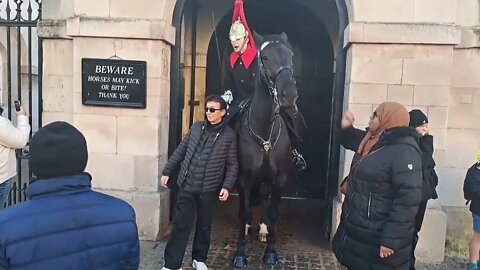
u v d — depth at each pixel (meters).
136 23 4.75
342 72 4.98
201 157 3.89
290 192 7.30
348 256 2.91
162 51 4.88
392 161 2.70
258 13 7.15
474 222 4.06
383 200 2.75
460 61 4.75
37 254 1.57
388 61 4.56
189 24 6.66
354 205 2.86
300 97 7.25
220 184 3.98
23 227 1.57
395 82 4.57
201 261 4.08
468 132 4.80
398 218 2.65
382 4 4.53
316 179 7.26
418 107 4.59
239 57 4.35
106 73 4.85
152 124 4.89
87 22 4.76
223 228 5.49
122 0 4.79
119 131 4.91
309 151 7.27
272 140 3.99
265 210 5.05
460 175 4.84
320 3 7.02
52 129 1.75
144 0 4.78
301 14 7.09
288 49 3.62
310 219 6.00
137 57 4.83
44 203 1.65
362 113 4.62
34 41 8.98
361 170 2.84
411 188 2.65
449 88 4.57
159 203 4.91
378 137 2.88
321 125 7.23
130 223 1.78
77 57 4.87
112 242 1.71
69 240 1.63
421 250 4.60
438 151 4.62
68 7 5.13
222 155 3.92
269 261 4.39
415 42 4.47
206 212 3.98
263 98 3.86
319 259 4.57
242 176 4.13
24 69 8.91
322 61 7.16
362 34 4.50
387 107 2.86
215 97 3.90
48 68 5.18
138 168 4.93
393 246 2.65
